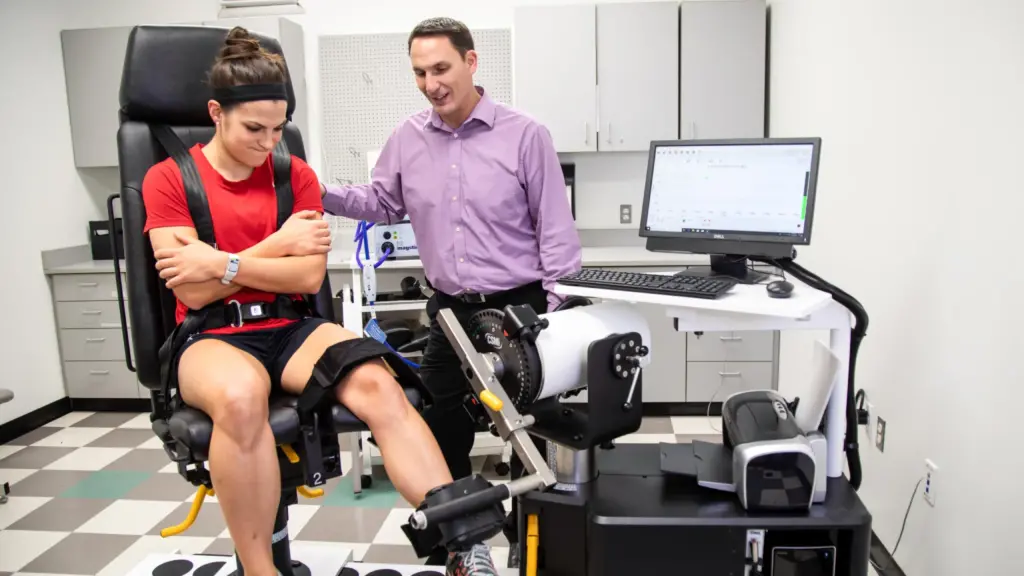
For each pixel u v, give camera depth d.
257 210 1.80
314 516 2.76
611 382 1.71
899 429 2.26
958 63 1.91
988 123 1.76
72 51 4.07
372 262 2.89
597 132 3.85
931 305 2.05
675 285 1.71
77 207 4.27
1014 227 1.66
